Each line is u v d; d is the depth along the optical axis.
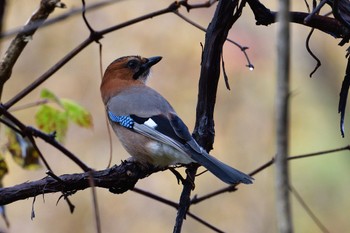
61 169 13.91
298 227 14.27
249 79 14.77
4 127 7.28
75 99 14.62
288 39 3.72
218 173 6.21
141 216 13.80
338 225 14.36
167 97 14.73
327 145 15.23
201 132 6.34
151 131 7.23
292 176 14.84
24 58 14.77
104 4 4.87
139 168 6.55
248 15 14.54
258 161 14.62
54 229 13.60
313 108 15.66
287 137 3.67
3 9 6.55
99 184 5.99
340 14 6.16
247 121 14.87
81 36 14.97
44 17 6.45
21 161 7.34
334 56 15.99
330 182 14.72
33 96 14.54
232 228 13.83
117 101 7.83
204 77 6.07
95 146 14.16
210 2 7.07
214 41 5.99
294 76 15.91
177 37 14.97
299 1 15.07
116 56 14.89
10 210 13.65
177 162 7.11
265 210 13.95
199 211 13.86
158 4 15.09
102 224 13.68
